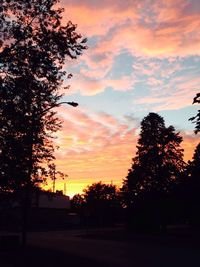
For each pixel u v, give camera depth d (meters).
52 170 25.92
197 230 73.69
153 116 71.00
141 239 54.81
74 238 57.41
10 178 22.11
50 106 21.77
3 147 21.03
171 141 69.69
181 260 27.77
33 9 20.36
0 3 19.98
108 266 23.70
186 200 63.12
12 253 31.41
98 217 115.50
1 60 20.02
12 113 20.05
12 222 80.75
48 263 24.95
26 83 20.14
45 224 104.94
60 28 20.95
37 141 22.20
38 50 20.55
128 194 70.56
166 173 68.31
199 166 61.66
